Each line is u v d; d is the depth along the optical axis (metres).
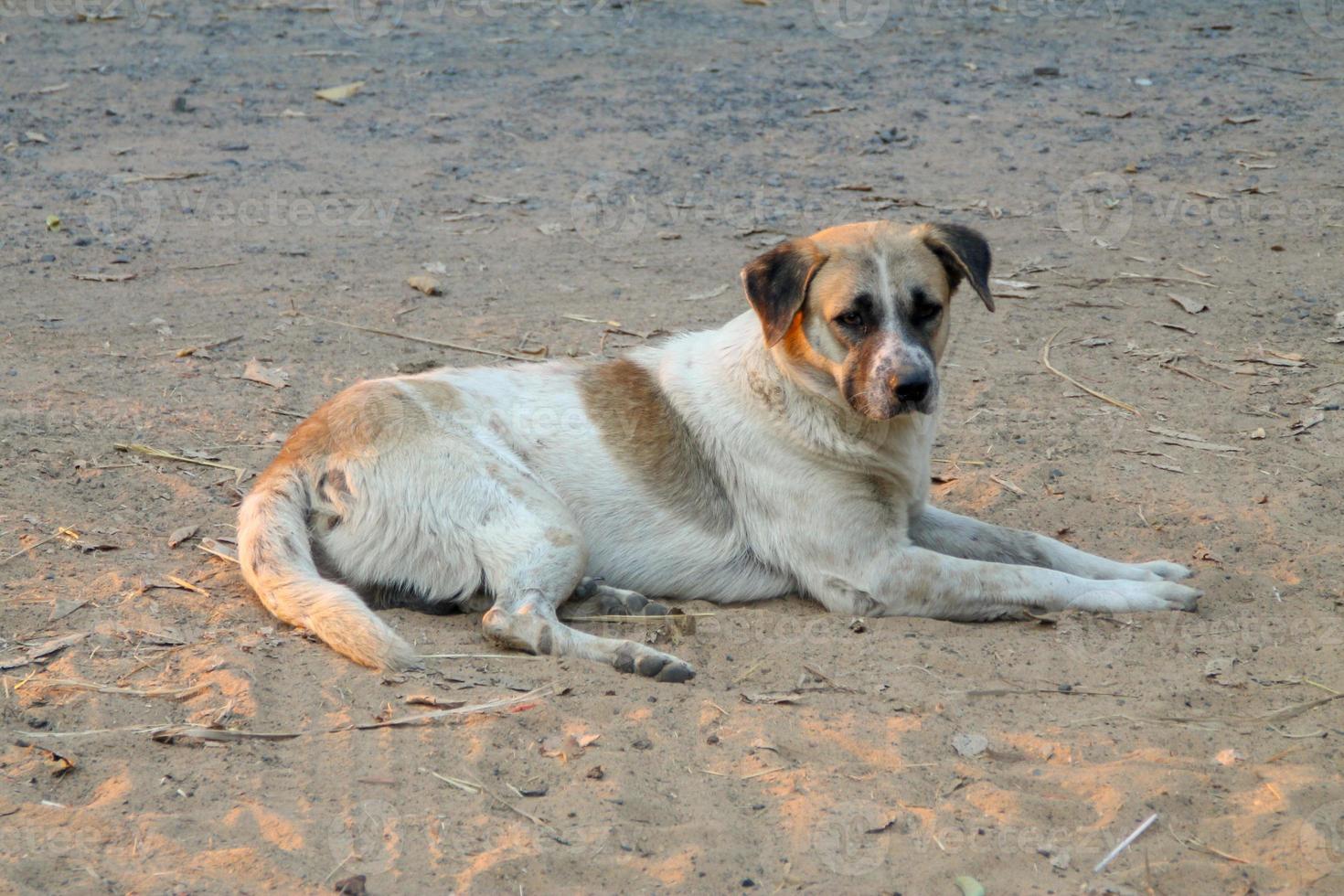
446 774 5.39
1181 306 11.58
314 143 15.83
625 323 11.27
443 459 7.06
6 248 12.57
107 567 7.20
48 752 5.46
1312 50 18.98
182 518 7.88
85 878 4.70
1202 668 6.41
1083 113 16.72
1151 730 5.82
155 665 6.23
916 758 5.57
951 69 18.48
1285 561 7.55
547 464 7.37
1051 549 7.59
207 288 11.89
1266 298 11.69
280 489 7.02
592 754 5.54
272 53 19.25
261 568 6.69
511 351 10.67
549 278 12.33
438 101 17.30
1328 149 15.33
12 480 8.12
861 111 16.94
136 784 5.27
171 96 17.28
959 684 6.27
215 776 5.36
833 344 6.99
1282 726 5.86
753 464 7.36
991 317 11.45
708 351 7.71
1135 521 8.20
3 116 16.28
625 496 7.40
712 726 5.81
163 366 10.20
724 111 16.94
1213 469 8.79
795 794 5.29
